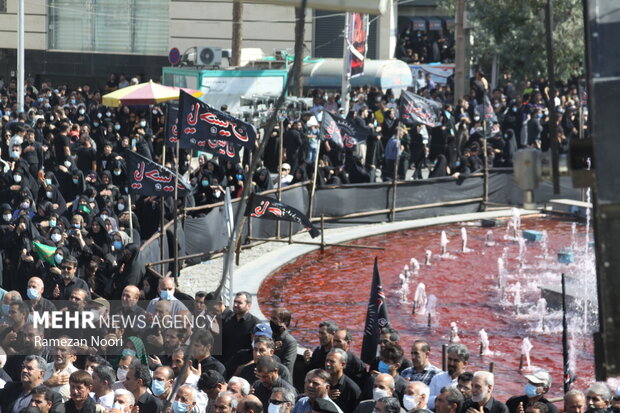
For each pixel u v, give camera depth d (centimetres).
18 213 3069
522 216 4344
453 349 1581
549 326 2844
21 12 5400
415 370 1638
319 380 1360
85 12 7331
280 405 1372
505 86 6247
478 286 3266
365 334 1959
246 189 615
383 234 4044
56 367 1625
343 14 7194
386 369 1599
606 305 462
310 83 6531
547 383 1550
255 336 1712
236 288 3148
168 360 1827
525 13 6362
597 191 463
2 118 4928
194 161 5112
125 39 7344
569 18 6219
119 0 7294
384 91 6531
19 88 5431
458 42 6016
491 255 3703
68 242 2836
